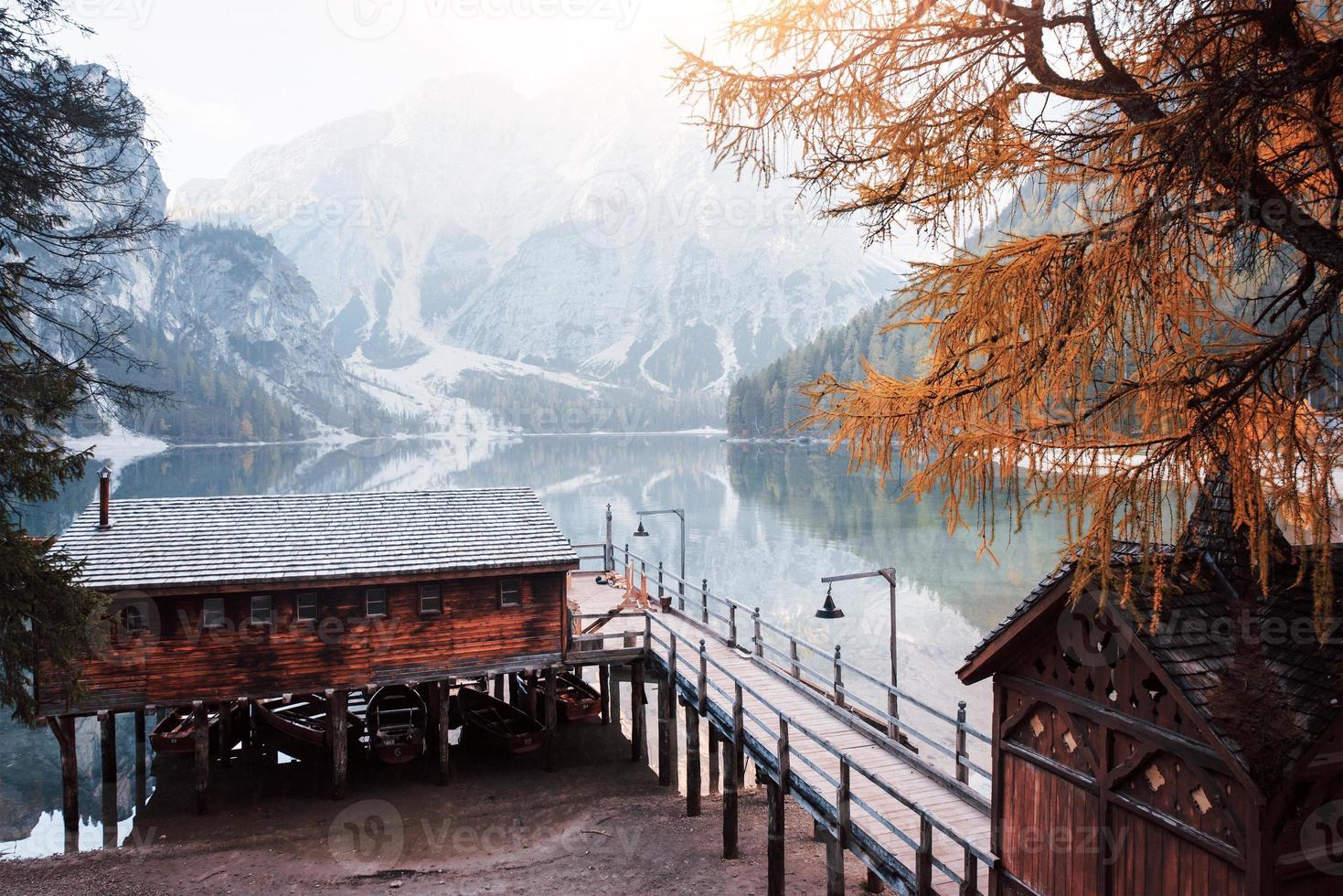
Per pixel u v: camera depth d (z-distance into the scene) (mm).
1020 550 51156
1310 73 4422
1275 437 4812
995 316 5176
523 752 21359
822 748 14805
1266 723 6129
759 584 44719
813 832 16984
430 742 21938
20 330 14711
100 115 15805
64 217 16234
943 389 5723
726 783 15891
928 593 41562
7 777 21969
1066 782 8266
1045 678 8594
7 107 15023
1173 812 7090
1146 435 4930
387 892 14875
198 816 18234
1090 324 4789
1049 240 5004
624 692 27266
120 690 17953
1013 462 5348
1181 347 4918
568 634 20781
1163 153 4586
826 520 67562
